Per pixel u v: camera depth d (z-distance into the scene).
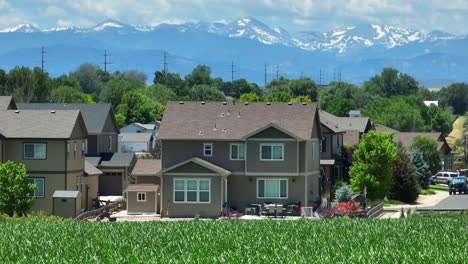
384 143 146.75
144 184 136.88
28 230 86.94
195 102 142.38
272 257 63.38
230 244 72.94
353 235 79.56
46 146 132.50
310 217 121.56
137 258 64.06
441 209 131.50
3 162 131.75
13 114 136.38
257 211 132.62
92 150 165.50
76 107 172.62
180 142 136.25
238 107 141.50
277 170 133.62
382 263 60.28
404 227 86.75
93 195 145.25
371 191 146.12
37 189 132.50
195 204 130.75
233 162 134.88
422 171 191.38
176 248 70.62
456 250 65.62
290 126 137.12
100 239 77.62
